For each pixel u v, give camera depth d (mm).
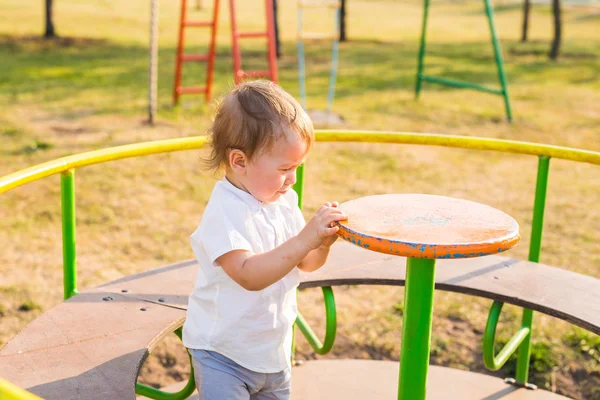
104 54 14641
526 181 7328
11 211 5840
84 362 2070
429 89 12281
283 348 1987
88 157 2494
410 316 1967
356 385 3205
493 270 2781
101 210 5922
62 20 19609
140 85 11414
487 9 10023
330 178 7086
